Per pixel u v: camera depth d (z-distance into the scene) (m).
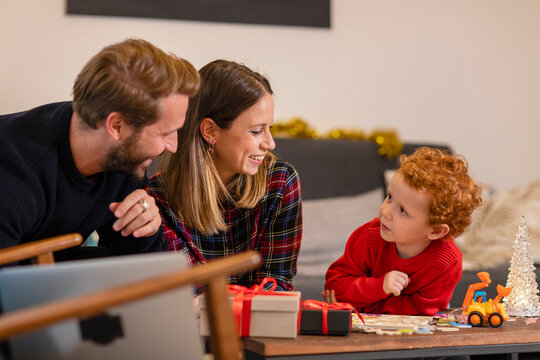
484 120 3.71
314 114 3.43
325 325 1.16
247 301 1.14
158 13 3.20
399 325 1.23
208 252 1.61
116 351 0.85
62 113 1.32
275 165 1.66
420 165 1.44
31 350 0.86
